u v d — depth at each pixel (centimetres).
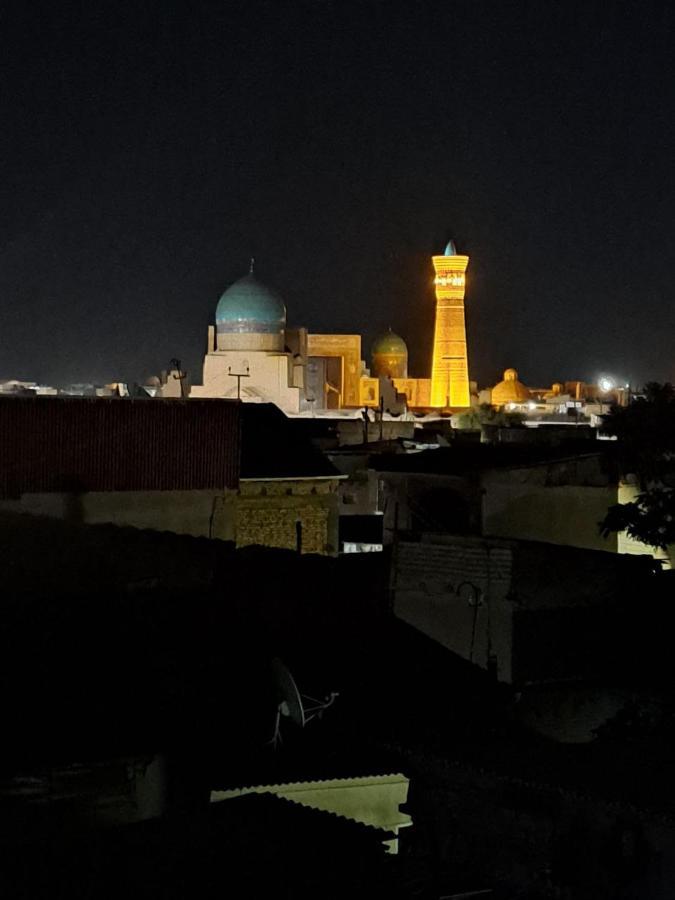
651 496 3303
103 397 2983
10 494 2823
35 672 2570
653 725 2189
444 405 12925
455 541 2633
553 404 12288
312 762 2112
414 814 1752
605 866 1521
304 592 2803
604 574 2575
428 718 2231
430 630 2609
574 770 1645
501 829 1634
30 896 1481
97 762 2186
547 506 3659
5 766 2150
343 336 11706
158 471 2988
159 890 1472
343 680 2416
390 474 3847
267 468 3594
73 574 2875
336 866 1562
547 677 2481
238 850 1579
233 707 2422
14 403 2870
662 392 3584
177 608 2903
